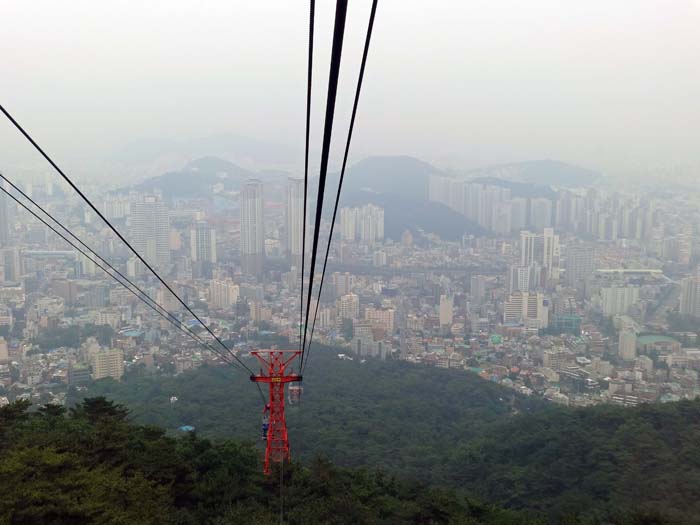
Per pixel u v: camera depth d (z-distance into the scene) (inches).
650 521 1157.7
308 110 299.9
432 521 1116.5
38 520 592.1
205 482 1049.5
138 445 1067.9
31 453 697.6
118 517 625.3
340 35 195.3
